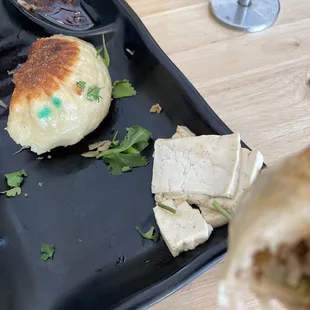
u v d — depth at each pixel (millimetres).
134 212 184
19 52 230
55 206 188
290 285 109
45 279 172
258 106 207
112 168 195
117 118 207
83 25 236
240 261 106
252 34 230
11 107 200
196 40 228
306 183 109
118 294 163
